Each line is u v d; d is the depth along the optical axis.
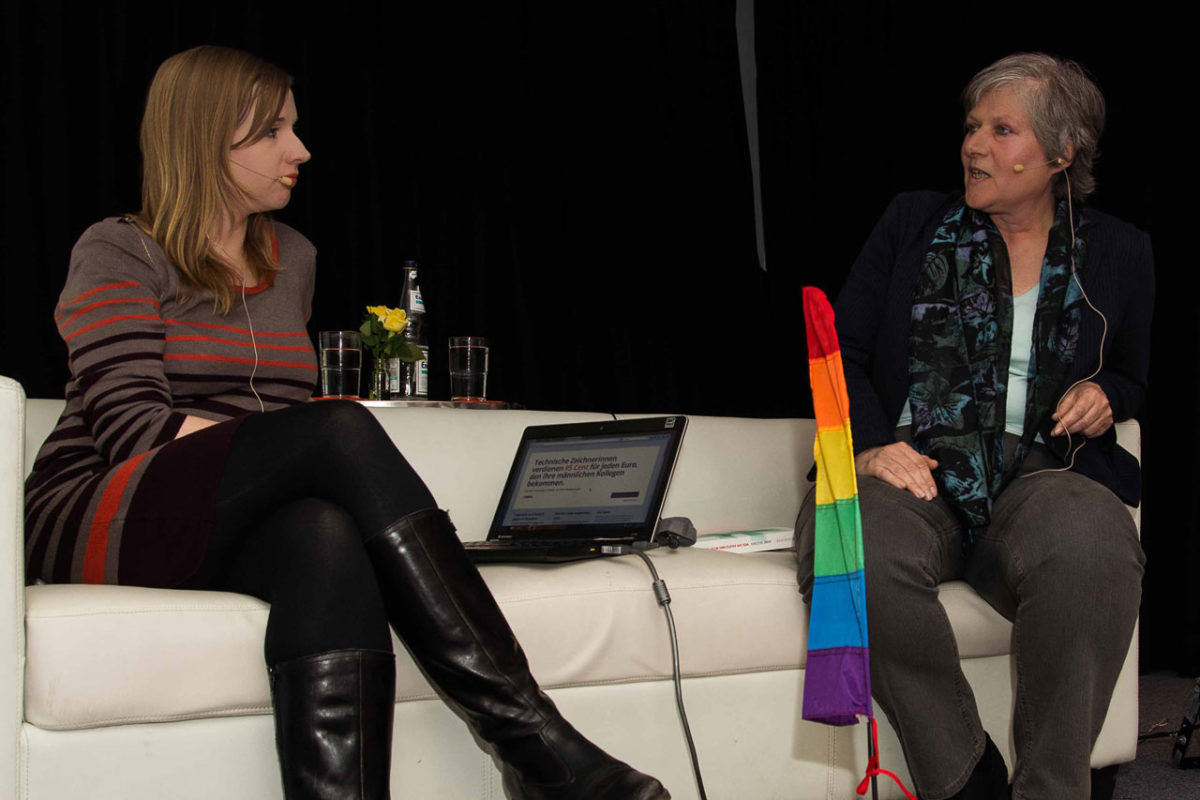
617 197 3.71
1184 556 3.11
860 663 1.40
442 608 1.12
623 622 1.45
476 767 1.36
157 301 1.41
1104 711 1.41
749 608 1.53
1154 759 2.07
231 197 1.48
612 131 3.71
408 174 3.37
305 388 1.58
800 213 3.97
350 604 1.08
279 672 1.07
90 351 1.34
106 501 1.22
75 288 1.37
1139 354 1.74
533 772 1.12
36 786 1.11
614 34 3.72
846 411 1.45
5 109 2.73
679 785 1.48
